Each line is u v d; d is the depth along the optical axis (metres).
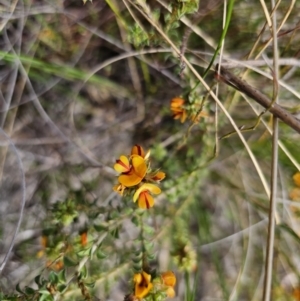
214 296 0.46
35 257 0.44
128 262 0.39
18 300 0.37
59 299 0.37
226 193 0.46
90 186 0.45
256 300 0.45
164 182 0.41
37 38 0.45
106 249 0.41
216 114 0.39
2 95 0.44
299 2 0.42
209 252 0.46
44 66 0.43
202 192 0.46
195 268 0.43
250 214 0.45
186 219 0.43
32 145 0.46
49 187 0.46
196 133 0.44
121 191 0.35
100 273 0.39
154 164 0.43
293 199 0.43
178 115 0.40
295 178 0.41
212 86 0.39
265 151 0.43
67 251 0.39
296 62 0.39
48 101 0.46
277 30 0.38
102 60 0.46
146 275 0.36
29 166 0.46
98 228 0.38
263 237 0.45
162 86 0.46
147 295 0.36
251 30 0.43
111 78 0.46
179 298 0.46
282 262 0.44
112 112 0.47
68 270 0.41
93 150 0.47
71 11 0.44
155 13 0.38
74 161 0.46
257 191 0.44
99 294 0.44
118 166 0.35
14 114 0.45
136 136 0.46
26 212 0.45
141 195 0.35
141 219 0.38
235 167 0.45
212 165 0.44
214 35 0.43
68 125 0.46
